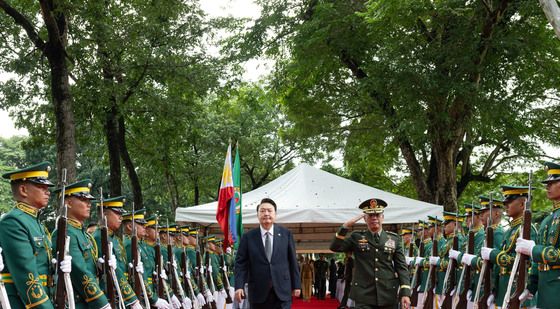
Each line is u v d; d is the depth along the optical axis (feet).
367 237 26.58
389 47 61.21
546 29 63.05
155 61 66.69
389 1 53.57
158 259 29.71
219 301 44.47
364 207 26.78
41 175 17.72
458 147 71.05
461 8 55.42
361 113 78.28
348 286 31.78
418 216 48.11
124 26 64.23
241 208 46.06
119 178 68.23
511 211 24.84
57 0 54.60
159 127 76.02
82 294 19.51
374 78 60.64
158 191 119.03
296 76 75.72
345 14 65.21
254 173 120.98
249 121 110.32
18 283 16.55
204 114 91.15
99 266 21.89
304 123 79.51
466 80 61.05
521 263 21.40
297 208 47.26
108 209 25.26
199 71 68.80
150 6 63.72
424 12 55.98
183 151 99.55
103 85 63.21
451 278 31.30
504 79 65.05
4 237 16.71
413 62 58.95
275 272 25.64
